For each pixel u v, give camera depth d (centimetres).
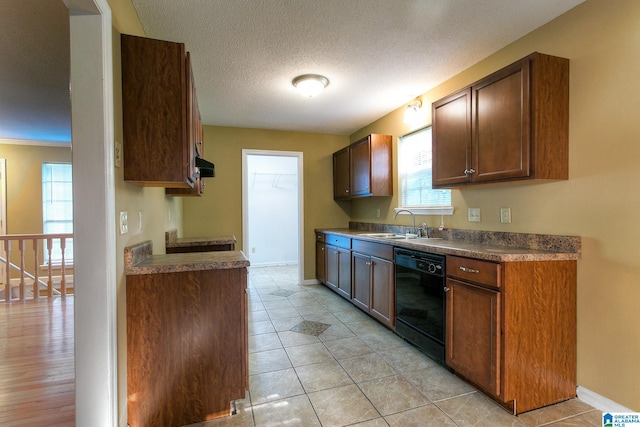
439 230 307
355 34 222
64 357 249
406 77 293
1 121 412
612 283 177
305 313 353
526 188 223
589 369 188
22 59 250
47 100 338
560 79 195
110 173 143
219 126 450
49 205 537
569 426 169
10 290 402
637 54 167
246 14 198
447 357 219
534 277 184
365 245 336
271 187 677
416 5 190
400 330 273
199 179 307
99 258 140
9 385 210
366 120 427
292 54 249
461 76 283
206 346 175
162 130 167
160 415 170
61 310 366
